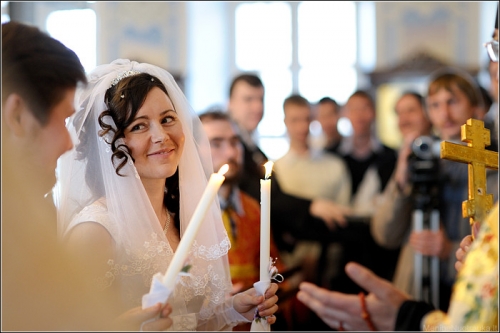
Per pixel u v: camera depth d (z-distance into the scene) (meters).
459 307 1.24
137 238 1.71
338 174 4.62
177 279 1.54
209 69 7.13
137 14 6.88
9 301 1.18
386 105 6.64
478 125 1.77
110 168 1.74
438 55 6.84
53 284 1.22
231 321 1.85
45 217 1.31
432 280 3.45
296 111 4.62
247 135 3.82
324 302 2.12
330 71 7.19
